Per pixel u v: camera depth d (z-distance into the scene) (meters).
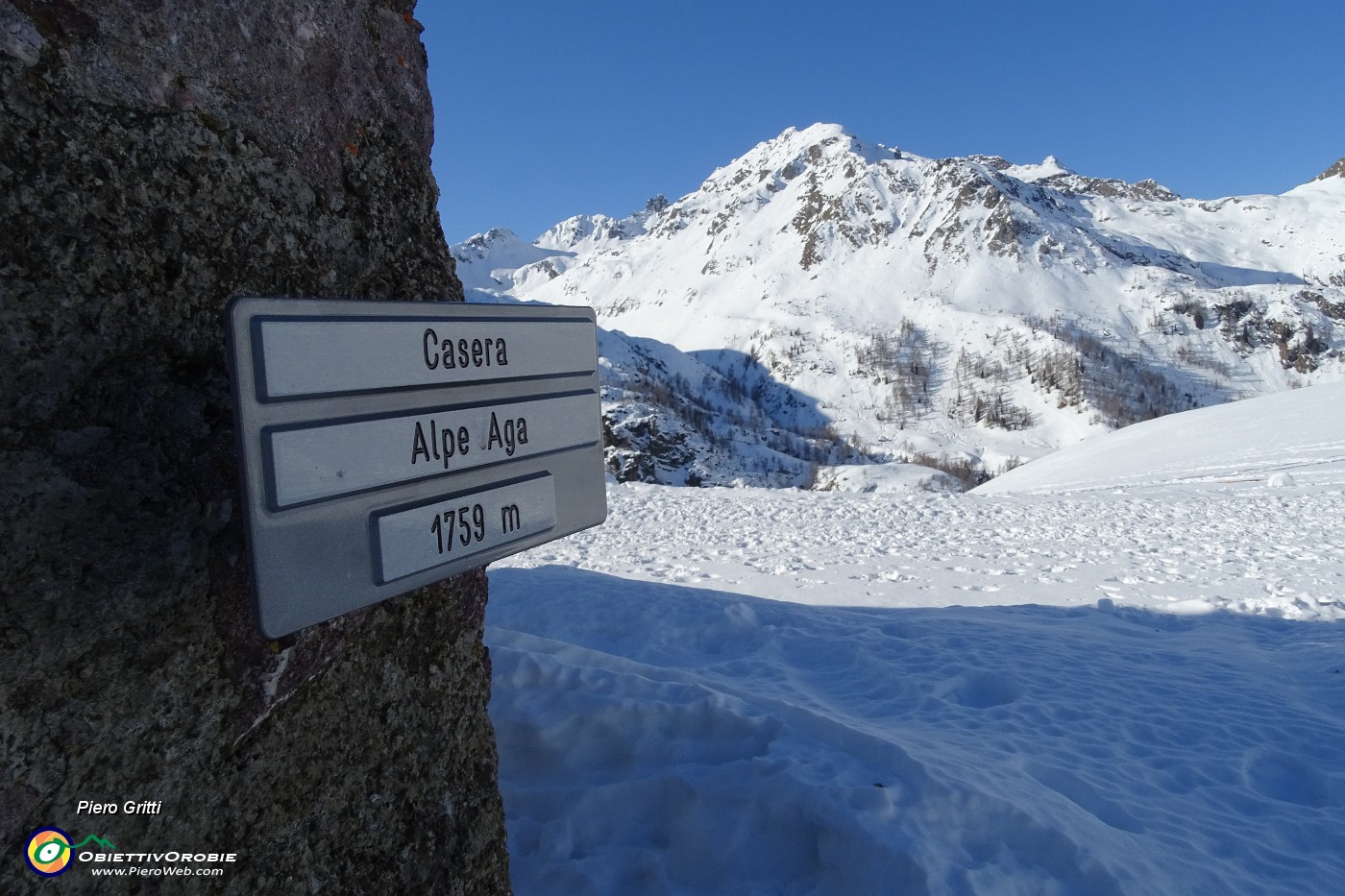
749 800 4.03
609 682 5.10
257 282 2.09
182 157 1.92
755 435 118.69
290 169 2.19
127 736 1.79
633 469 55.53
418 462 2.18
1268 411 35.28
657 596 9.04
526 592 9.31
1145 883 3.80
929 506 20.64
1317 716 6.38
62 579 1.69
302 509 1.87
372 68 2.47
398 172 2.57
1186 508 18.30
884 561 13.81
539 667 5.18
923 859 3.56
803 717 4.80
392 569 2.09
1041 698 6.52
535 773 4.59
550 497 2.67
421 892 2.50
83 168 1.72
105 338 1.76
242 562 2.03
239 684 2.00
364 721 2.34
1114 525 16.73
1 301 1.60
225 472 2.00
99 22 1.75
